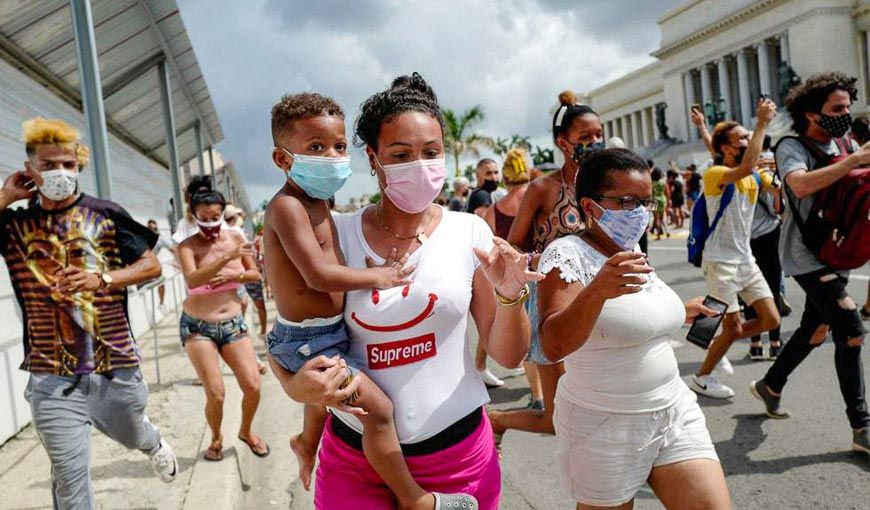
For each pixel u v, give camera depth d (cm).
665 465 240
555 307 237
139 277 314
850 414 394
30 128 292
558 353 227
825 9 4591
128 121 1288
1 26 661
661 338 245
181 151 1952
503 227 554
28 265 303
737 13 5106
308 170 204
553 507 375
